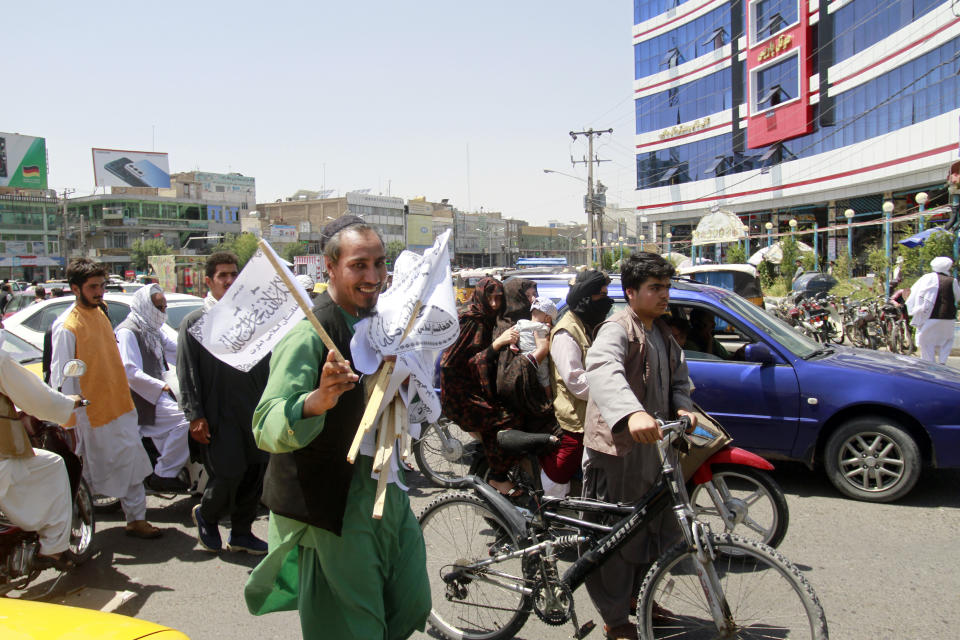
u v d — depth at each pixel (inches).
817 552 164.7
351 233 90.4
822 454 206.7
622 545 117.1
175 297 312.3
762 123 1464.1
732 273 584.1
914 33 1059.3
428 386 94.3
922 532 174.6
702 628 111.2
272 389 85.0
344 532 89.2
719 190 1615.4
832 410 197.6
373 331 88.5
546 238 4894.2
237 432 170.7
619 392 111.2
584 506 123.2
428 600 99.3
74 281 177.6
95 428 179.0
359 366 86.9
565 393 162.4
